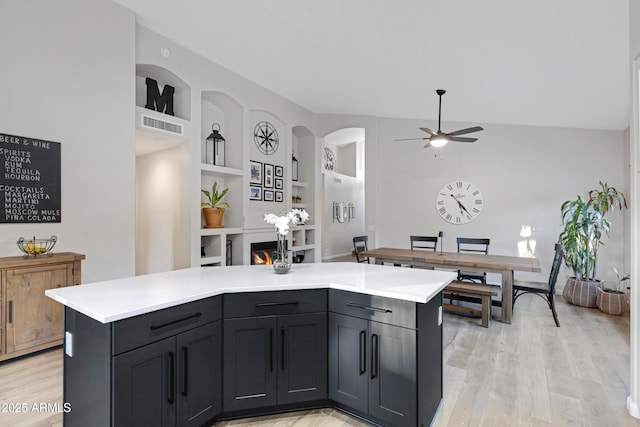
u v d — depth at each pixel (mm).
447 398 2336
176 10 3398
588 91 4168
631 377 2164
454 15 2973
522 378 2635
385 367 1896
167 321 1646
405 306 1821
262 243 5426
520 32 3096
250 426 1981
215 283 2072
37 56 2916
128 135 3539
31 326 2725
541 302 4973
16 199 2811
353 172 10867
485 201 5973
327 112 6496
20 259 2678
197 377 1803
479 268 4078
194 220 4363
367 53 3922
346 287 2018
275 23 3492
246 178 5113
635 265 2117
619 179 5273
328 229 9188
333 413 2117
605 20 2785
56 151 3031
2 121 2734
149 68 3891
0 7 2719
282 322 2033
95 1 3275
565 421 2080
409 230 6418
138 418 1523
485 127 5973
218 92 4602
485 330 3748
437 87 4637
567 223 4988
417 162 6375
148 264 4863
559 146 5582
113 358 1430
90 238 3262
